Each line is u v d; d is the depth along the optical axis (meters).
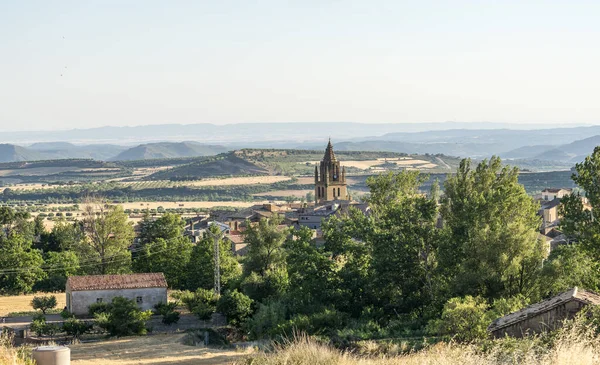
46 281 122.81
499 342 26.94
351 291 78.19
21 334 73.31
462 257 71.69
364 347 45.69
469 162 80.94
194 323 82.81
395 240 75.81
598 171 62.44
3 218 171.00
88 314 90.25
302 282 81.44
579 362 20.94
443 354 24.66
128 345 56.97
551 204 169.88
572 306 37.84
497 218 70.56
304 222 192.00
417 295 75.50
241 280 97.06
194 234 170.38
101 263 127.38
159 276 95.19
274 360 27.31
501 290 64.50
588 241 61.28
